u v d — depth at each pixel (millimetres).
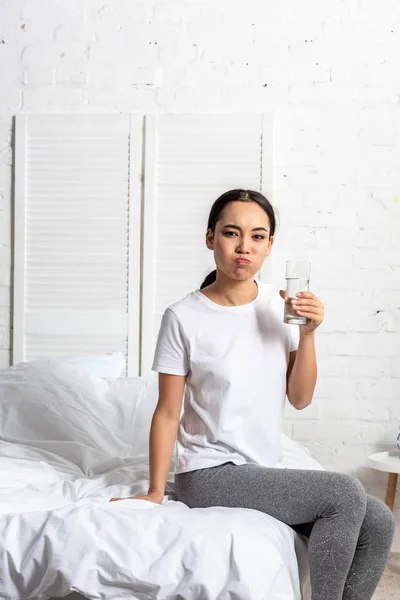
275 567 1483
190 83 3324
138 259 3338
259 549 1494
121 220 3348
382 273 3275
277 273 3293
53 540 1494
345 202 3279
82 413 2514
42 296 3365
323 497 1646
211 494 1757
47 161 3363
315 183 3289
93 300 3354
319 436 3275
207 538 1493
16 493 1828
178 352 1873
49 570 1476
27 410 2504
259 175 3289
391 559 3121
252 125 3289
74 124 3350
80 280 3355
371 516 1687
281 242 3291
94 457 2342
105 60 3352
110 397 2664
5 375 2670
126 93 3346
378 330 3275
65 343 3355
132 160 3332
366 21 3277
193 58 3322
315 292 3287
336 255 3281
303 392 1885
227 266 1857
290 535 1651
